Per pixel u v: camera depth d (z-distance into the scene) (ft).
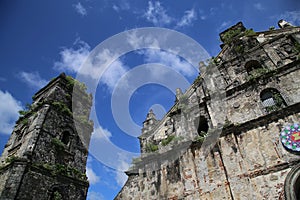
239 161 51.62
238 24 85.56
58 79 98.12
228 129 56.95
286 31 71.82
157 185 61.57
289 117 51.60
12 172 65.41
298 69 57.77
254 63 70.33
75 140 89.20
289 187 43.34
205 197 51.72
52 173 73.61
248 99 61.05
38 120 80.59
